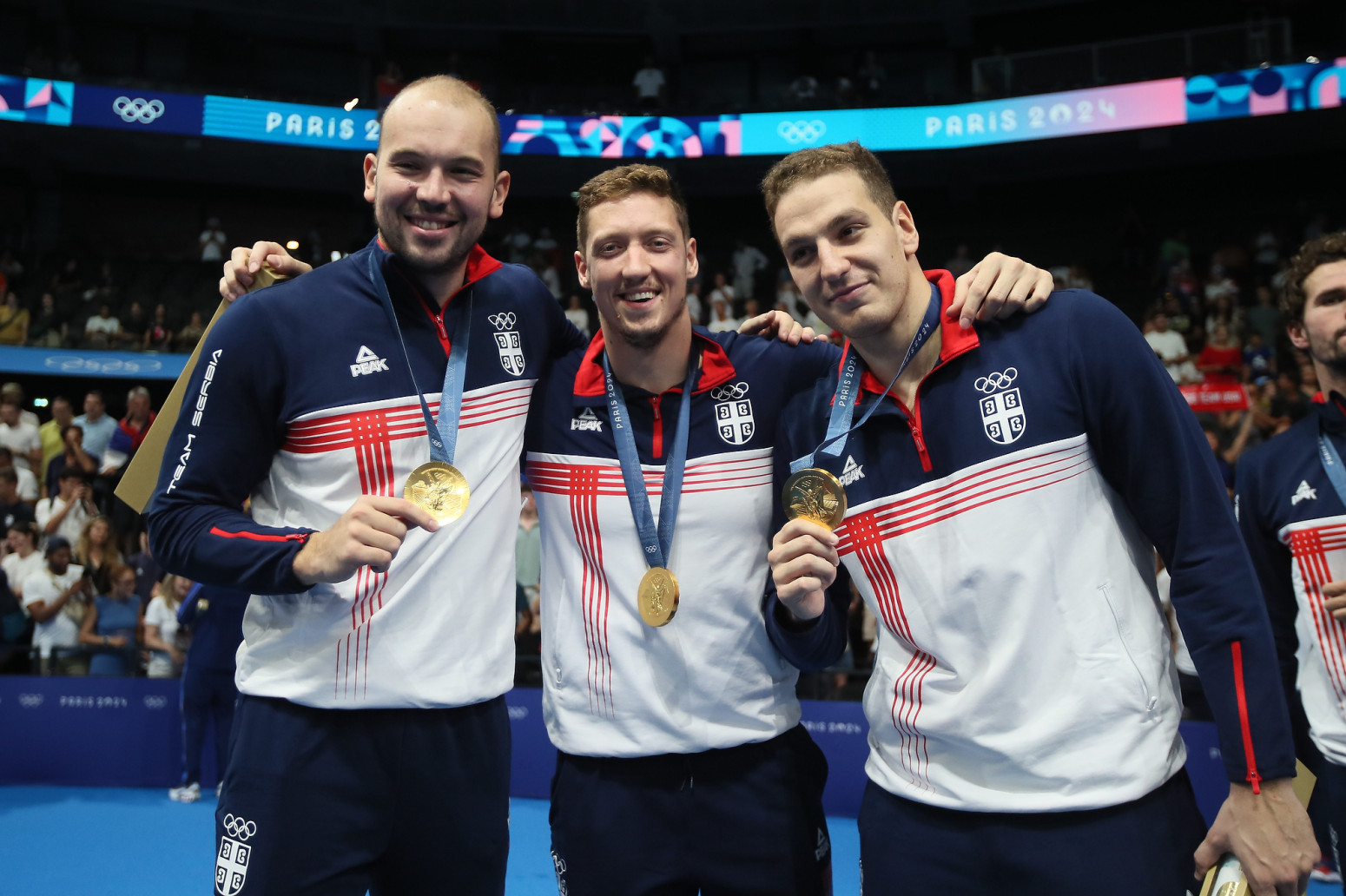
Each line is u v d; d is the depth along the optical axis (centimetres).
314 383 192
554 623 232
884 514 192
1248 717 163
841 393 202
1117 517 183
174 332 1356
